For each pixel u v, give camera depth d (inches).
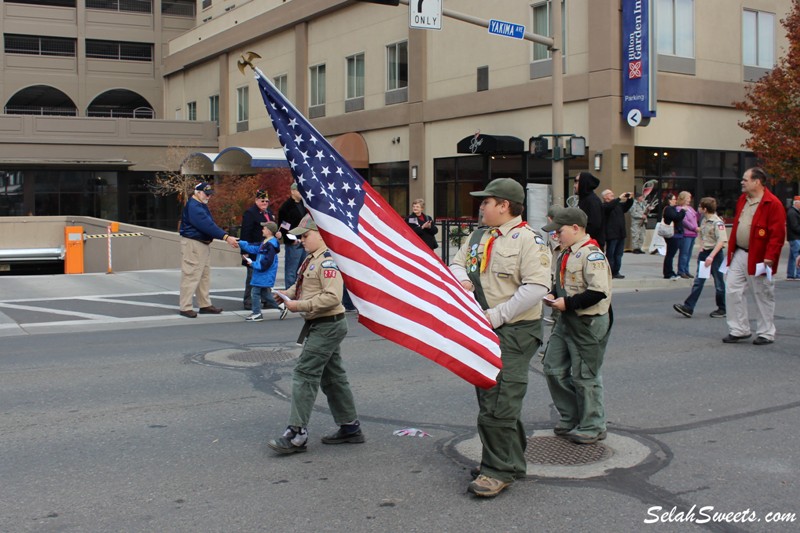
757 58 1071.6
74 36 2042.3
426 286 192.7
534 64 1017.5
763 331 401.7
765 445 236.5
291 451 227.6
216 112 1809.8
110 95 2129.7
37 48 2028.8
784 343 405.4
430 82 1194.6
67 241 1011.9
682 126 1000.9
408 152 1245.1
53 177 1598.2
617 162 933.2
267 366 353.4
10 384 319.6
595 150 946.1
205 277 525.0
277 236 511.8
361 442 239.3
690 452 229.3
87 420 265.0
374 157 1322.6
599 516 182.4
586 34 954.1
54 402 289.9
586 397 234.7
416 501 191.9
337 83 1392.7
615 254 700.0
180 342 421.1
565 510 185.8
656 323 476.7
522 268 195.5
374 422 262.2
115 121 1690.5
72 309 549.6
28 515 183.8
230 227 1175.0
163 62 2076.8
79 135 1667.1
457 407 281.0
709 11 1016.9
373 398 293.9
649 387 309.7
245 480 207.2
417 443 238.8
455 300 192.5
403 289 191.5
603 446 234.1
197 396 298.2
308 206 195.3
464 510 186.1
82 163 1571.1
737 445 236.4
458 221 1032.2
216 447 235.6
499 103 1066.7
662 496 195.0
